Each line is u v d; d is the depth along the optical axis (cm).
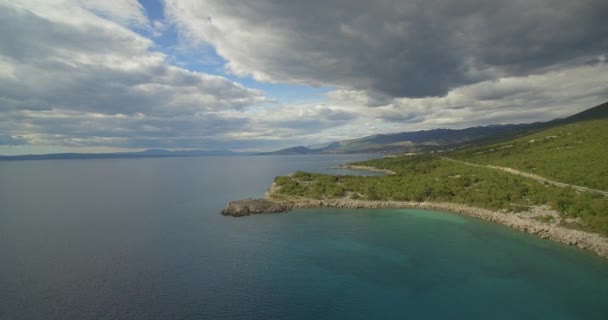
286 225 7838
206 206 10175
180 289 4494
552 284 4681
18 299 4175
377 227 7612
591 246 5844
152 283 4659
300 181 12800
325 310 4050
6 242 6394
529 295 4394
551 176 9606
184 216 8788
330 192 10825
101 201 11131
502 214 7981
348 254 5875
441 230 7312
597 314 3934
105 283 4634
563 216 6925
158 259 5559
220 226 7731
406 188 10888
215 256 5728
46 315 3831
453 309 4088
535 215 7419
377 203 9838
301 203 10050
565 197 7525
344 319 3872
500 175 10781
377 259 5644
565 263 5353
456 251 5991
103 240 6569
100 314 3859
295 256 5769
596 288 4534
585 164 10006
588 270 5078
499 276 4953
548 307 4100
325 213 9056
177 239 6688
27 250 5928
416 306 4156
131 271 5050
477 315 3953
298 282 4762
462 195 9619
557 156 11831
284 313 3975
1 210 9569
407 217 8525
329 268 5262
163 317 3828
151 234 7031
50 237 6750
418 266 5344
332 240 6650
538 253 5809
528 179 9800
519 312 4006
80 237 6775
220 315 3900
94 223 7988
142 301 4169
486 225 7656
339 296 4391
